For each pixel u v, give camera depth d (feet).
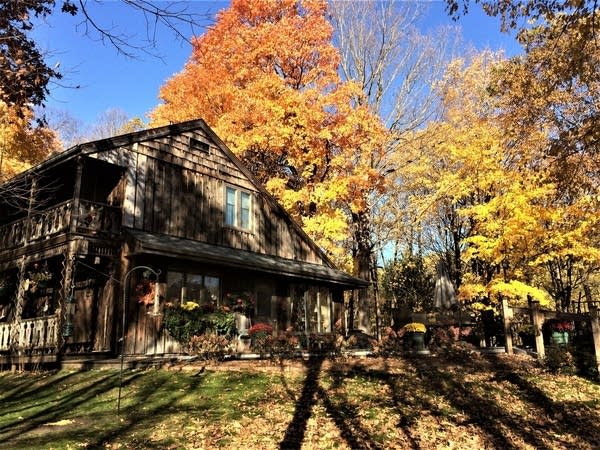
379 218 81.05
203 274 53.31
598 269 80.69
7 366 48.93
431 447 23.91
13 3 27.02
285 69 75.15
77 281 52.90
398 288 106.11
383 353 47.11
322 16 75.56
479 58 78.89
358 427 26.03
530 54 47.57
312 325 66.54
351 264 90.02
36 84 28.73
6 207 61.36
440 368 39.65
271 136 66.95
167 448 21.98
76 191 45.47
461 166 73.05
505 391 34.30
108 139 47.73
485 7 32.27
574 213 53.21
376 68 83.92
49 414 27.71
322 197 67.87
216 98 75.56
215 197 59.26
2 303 58.39
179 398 30.60
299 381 34.78
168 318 46.98
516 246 58.80
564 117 57.62
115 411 27.94
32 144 78.95
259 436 24.14
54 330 43.83
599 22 31.01
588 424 28.55
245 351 47.98
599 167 42.91
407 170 79.00
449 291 61.46
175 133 55.57
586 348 43.57
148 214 50.85
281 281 63.31
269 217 66.85
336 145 71.41
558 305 83.92
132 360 41.88
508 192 58.54
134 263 47.42
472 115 75.41
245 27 74.23
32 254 50.34
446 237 101.04
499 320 71.26
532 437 26.02
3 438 22.85
